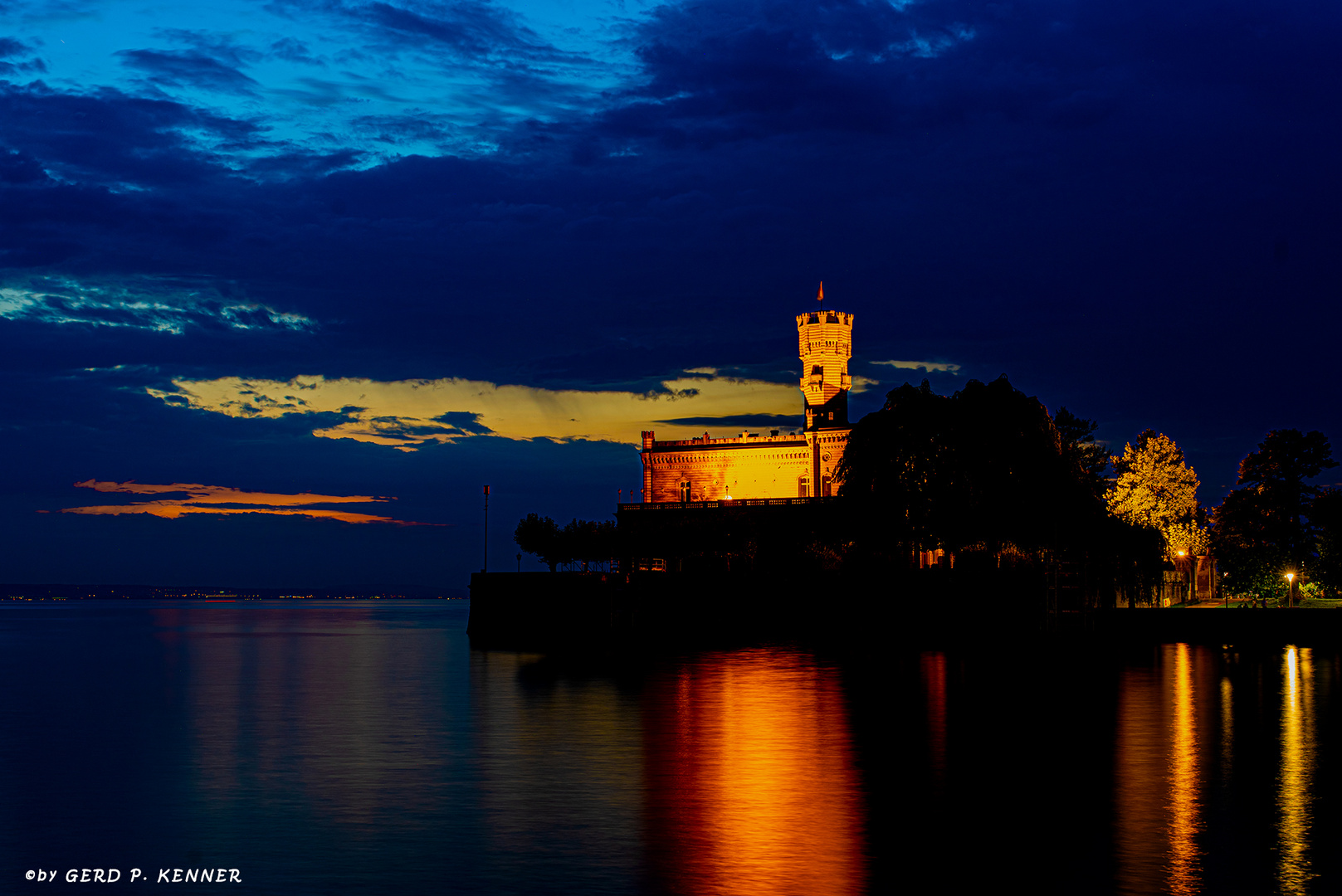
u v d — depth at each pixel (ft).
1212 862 132.26
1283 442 505.66
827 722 234.17
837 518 453.99
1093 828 147.13
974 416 429.38
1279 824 148.77
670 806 160.04
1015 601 436.35
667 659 386.93
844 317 640.17
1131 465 527.40
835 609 466.29
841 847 139.33
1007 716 240.53
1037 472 425.69
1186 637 419.33
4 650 526.57
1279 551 488.85
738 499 598.34
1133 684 297.74
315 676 366.02
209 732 234.79
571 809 159.33
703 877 128.06
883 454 435.94
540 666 376.48
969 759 192.95
